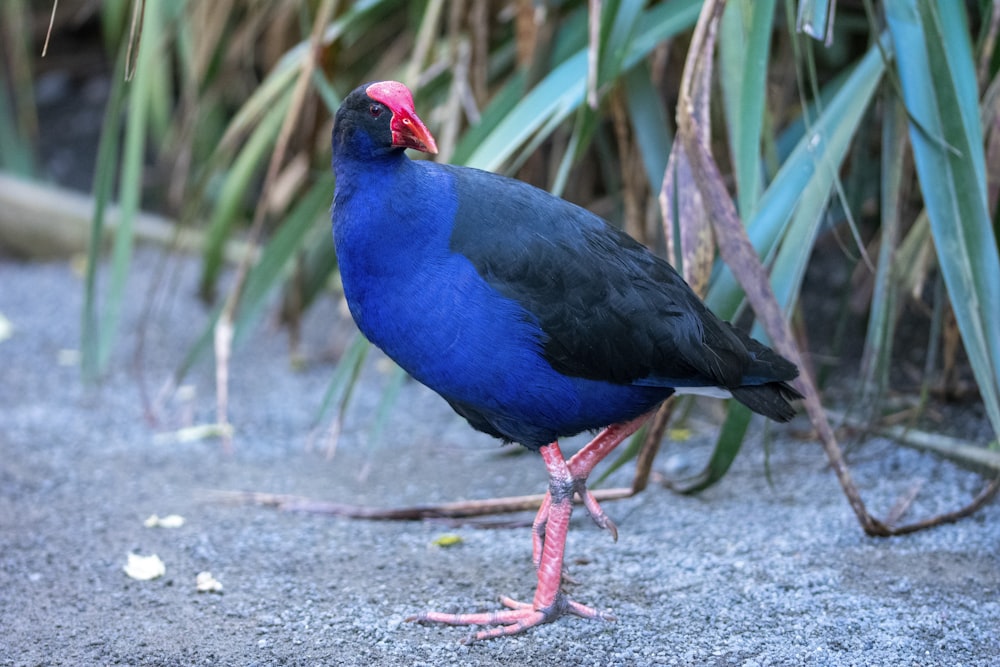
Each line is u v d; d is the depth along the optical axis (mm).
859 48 9547
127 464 8039
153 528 6820
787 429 8266
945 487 7102
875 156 8875
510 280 5117
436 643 5328
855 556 6160
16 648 5320
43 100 15789
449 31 9312
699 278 5879
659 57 8008
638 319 5254
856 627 5348
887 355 6758
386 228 5090
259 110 9352
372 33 10844
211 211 12961
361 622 5543
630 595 5793
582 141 6754
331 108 7809
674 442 8273
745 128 5973
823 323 9578
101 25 15906
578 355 5211
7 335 10797
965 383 8398
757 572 5969
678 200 5949
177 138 11703
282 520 6973
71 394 9500
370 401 9383
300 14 10180
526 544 6527
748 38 5957
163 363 10242
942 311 7824
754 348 5605
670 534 6598
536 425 5383
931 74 5918
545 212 5281
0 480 7566
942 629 5305
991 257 5723
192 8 10516
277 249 8250
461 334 5121
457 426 8828
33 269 12867
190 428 8797
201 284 10898
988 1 6758
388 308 5188
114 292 8086
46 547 6516
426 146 4980
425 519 6926
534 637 5375
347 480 7816
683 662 5094
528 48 8180
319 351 10547
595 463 5785
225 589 5977
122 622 5590
